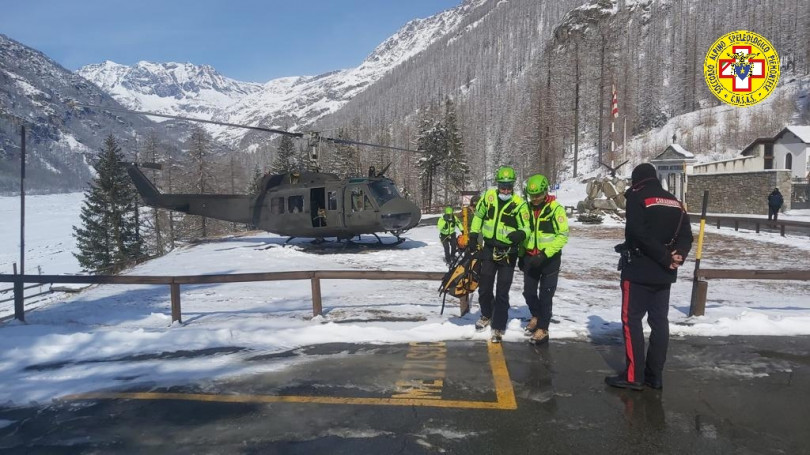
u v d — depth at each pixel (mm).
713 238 21359
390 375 5445
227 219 21328
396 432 4191
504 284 6348
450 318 7715
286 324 7574
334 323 7203
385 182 18688
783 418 4344
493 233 6316
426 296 10289
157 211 47906
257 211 20375
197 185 49938
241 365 5848
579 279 12531
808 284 11688
